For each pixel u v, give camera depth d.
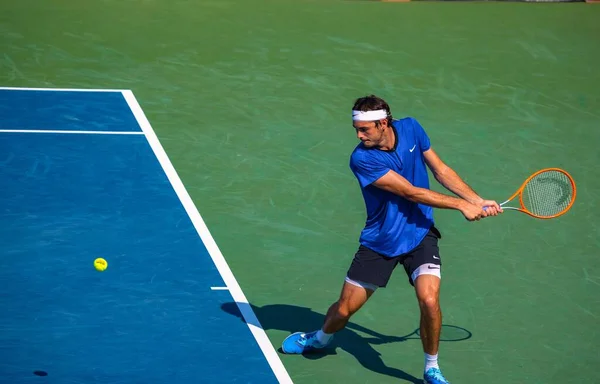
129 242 32.62
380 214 24.61
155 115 43.12
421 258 24.52
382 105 23.47
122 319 28.09
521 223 35.53
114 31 51.34
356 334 28.19
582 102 46.94
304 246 33.28
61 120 41.81
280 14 54.78
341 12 55.50
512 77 49.03
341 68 48.97
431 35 53.16
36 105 43.00
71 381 25.00
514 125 44.22
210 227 34.09
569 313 29.72
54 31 50.81
